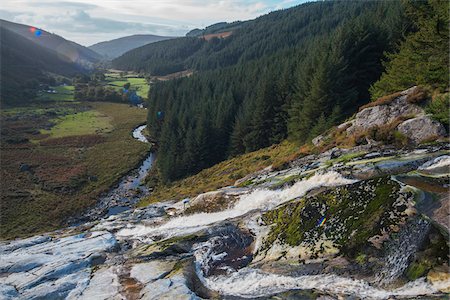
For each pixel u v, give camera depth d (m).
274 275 11.94
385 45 39.72
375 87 32.69
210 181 38.81
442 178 13.10
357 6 159.38
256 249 14.30
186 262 13.87
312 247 12.25
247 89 77.56
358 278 10.30
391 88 29.34
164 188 52.75
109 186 57.84
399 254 10.13
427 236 9.98
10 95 142.25
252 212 18.20
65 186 55.88
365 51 39.34
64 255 16.39
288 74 56.00
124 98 162.38
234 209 20.00
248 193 20.55
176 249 15.25
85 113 129.38
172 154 63.47
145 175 65.44
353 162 18.83
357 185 13.38
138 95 175.38
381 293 9.49
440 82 22.84
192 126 70.06
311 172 19.64
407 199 11.34
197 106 80.06
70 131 97.75
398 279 9.65
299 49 90.00
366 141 22.84
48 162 68.50
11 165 65.12
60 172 62.91
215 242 15.39
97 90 163.62
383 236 10.77
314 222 13.19
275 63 85.31
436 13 23.98
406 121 21.28
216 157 63.03
